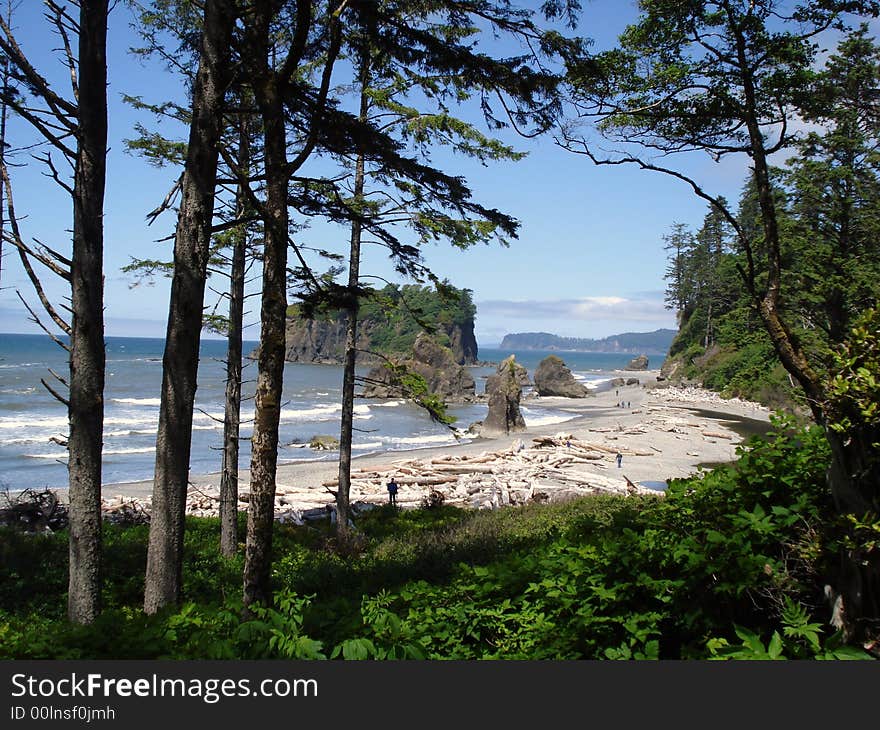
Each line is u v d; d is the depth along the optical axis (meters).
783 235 25.92
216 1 7.98
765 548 4.53
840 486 4.18
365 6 7.26
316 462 36.97
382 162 8.77
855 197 25.03
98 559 7.94
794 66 6.62
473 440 49.81
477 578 5.29
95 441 7.91
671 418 58.16
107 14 7.88
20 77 7.20
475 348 184.62
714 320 92.75
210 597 10.43
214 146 8.12
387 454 41.06
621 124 7.34
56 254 7.66
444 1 7.97
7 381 76.00
